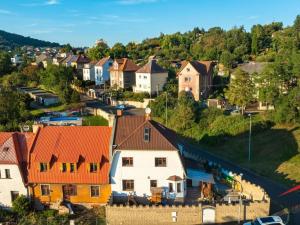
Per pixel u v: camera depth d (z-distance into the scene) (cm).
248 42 19525
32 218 4522
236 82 9469
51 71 14625
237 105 9650
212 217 4372
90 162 4788
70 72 15000
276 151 6944
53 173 4803
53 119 9950
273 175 6053
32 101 12675
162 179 4788
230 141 7875
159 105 10250
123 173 4778
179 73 11856
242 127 8044
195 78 11625
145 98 12062
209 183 5075
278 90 8900
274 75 9100
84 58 17838
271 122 8231
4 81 16562
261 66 11581
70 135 5097
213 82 12950
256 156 6981
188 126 8894
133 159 4750
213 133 8219
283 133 7638
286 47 15488
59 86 12719
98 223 4438
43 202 4862
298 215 4569
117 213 4372
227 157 7206
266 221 4062
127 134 4969
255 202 4378
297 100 7900
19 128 8625
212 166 6050
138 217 4372
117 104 12131
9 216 4616
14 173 4800
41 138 5084
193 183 5275
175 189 4766
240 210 4362
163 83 12912
